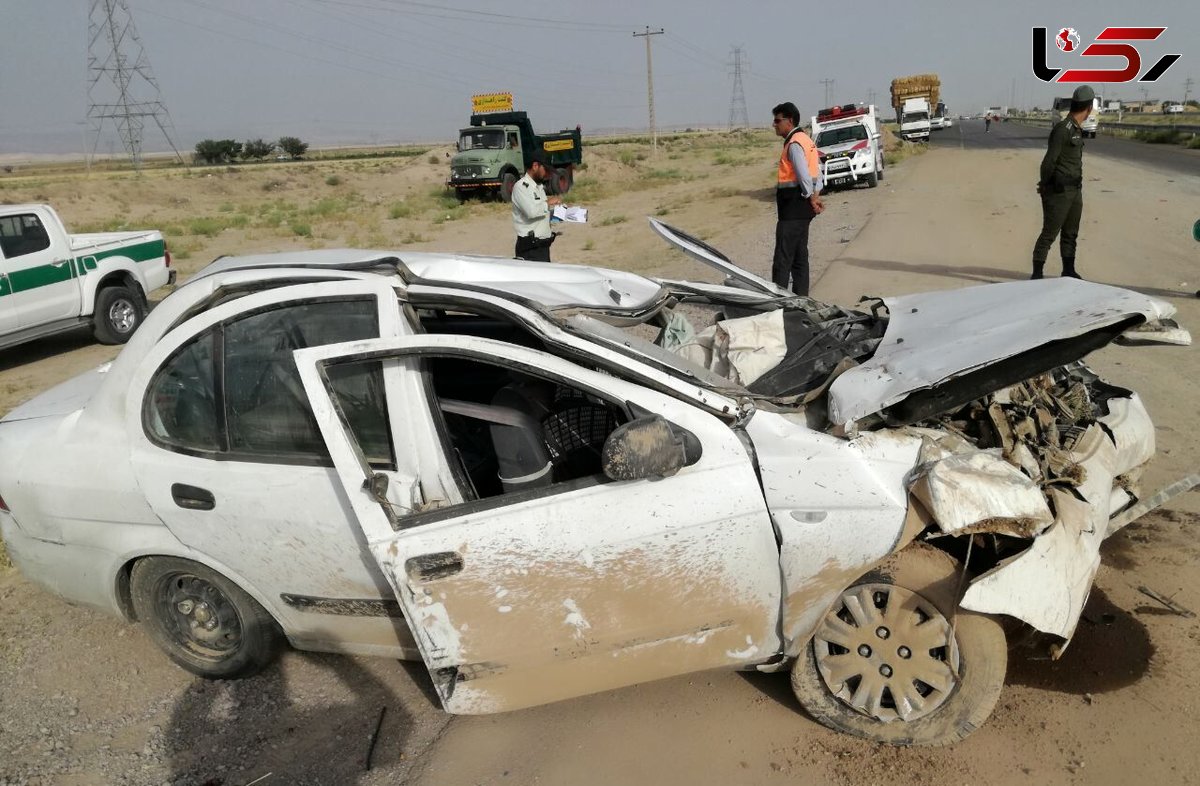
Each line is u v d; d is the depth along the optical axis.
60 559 3.90
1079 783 2.91
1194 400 6.05
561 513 2.94
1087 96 8.91
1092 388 4.08
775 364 3.83
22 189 36.47
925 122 51.56
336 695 3.82
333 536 3.28
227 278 3.60
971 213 16.59
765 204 23.22
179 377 3.52
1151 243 12.28
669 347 4.28
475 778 3.22
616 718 3.46
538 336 3.15
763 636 3.11
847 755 3.13
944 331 3.56
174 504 3.52
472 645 3.02
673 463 2.82
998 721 3.22
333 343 3.31
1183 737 3.06
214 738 3.60
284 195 39.59
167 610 3.89
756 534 2.94
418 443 3.19
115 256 11.33
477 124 31.80
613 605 2.99
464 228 23.38
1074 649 3.59
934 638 3.01
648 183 36.31
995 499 2.78
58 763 3.48
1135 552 4.24
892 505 2.91
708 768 3.13
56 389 4.43
